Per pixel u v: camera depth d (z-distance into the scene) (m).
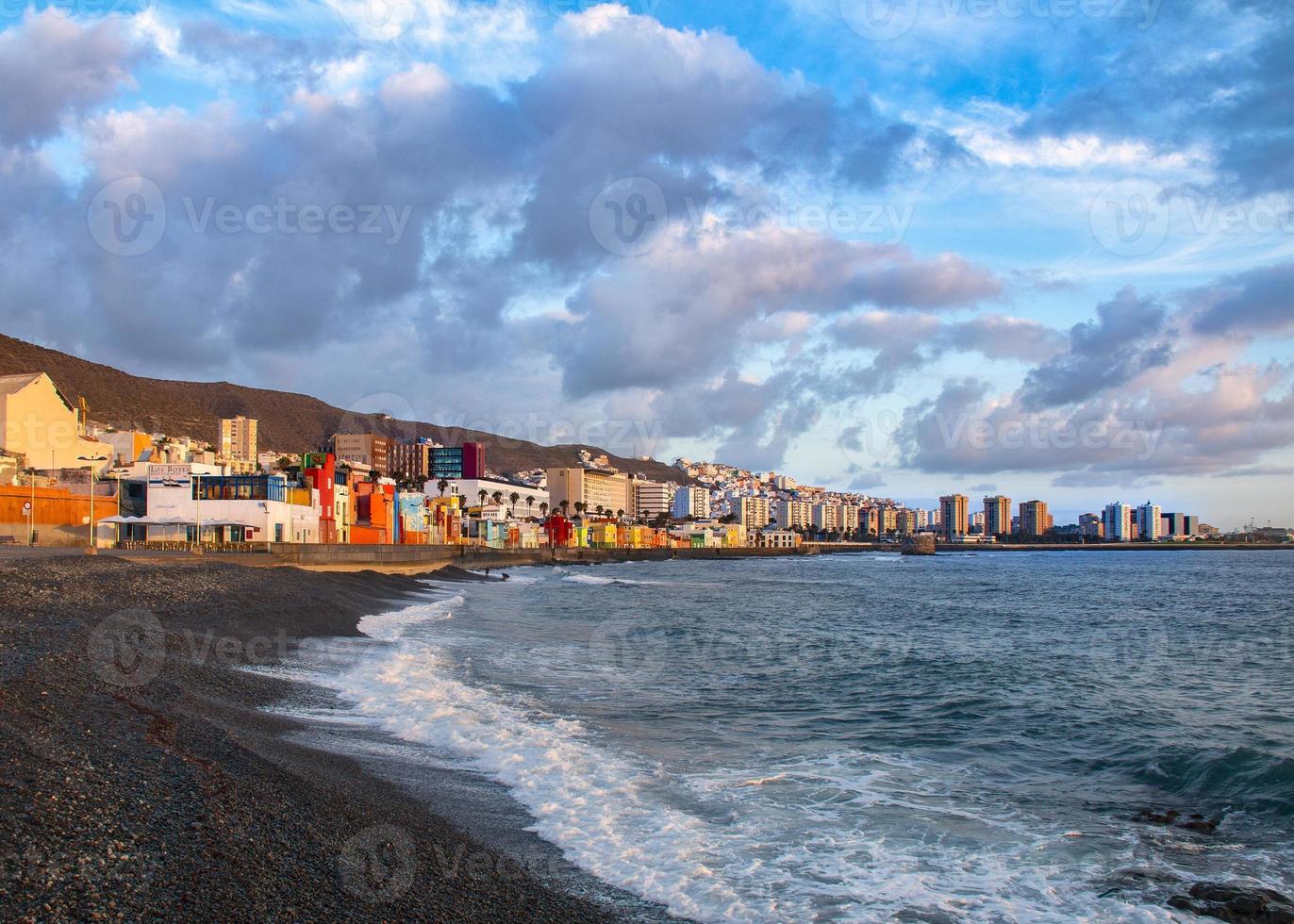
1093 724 19.12
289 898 7.62
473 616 42.94
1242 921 8.84
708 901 8.88
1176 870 10.27
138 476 67.12
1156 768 15.03
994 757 16.02
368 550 65.88
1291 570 149.50
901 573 138.38
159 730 11.93
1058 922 8.83
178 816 8.90
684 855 10.12
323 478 75.69
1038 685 24.92
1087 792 13.70
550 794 12.14
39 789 8.76
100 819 8.38
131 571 32.34
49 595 24.42
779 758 15.38
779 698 21.95
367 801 10.77
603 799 12.08
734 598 68.88
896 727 18.69
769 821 11.67
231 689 16.69
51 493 57.53
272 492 64.50
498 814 11.16
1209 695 23.41
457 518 130.25
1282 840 11.41
